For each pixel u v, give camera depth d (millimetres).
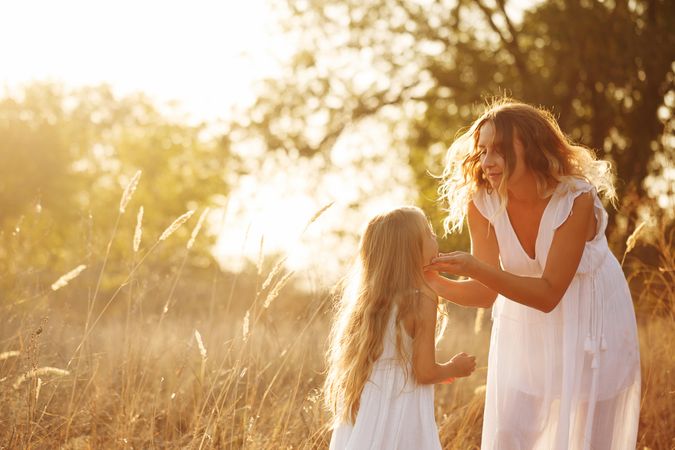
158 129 30281
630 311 3100
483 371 5234
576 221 2885
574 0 12758
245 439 3451
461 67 14914
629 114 12891
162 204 28094
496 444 3098
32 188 27797
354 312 3135
